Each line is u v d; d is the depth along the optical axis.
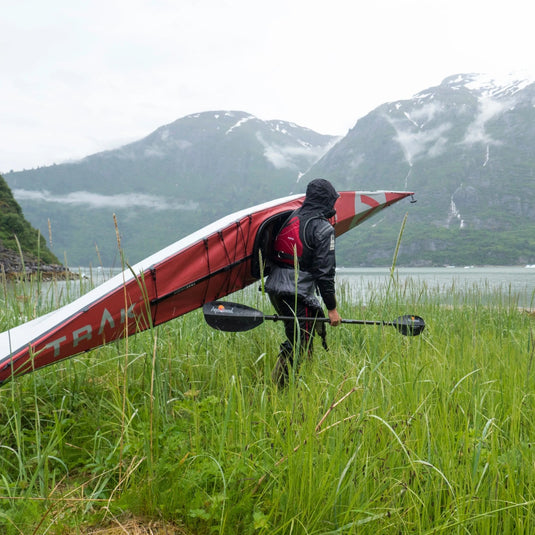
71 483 2.45
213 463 2.21
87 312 3.53
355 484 2.17
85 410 3.21
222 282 4.39
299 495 2.06
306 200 4.11
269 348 4.42
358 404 2.76
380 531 1.98
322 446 2.29
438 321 6.74
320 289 3.89
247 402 2.99
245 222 4.45
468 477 2.16
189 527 2.05
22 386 3.45
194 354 4.15
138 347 4.09
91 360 4.01
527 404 2.97
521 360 3.79
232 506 2.10
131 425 2.80
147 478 2.22
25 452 2.71
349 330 5.25
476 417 2.70
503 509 2.01
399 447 2.36
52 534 1.93
